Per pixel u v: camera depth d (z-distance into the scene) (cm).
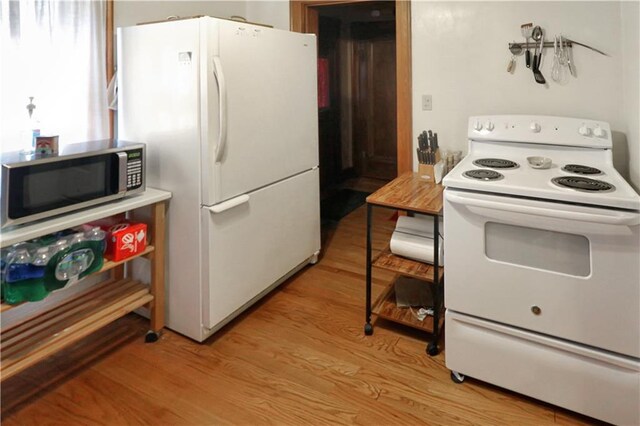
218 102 199
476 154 231
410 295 238
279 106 246
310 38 271
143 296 218
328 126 501
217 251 212
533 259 163
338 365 204
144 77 212
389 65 517
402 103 287
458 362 187
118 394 185
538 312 165
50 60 216
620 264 147
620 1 216
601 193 152
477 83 261
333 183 521
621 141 223
